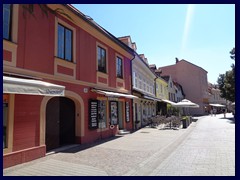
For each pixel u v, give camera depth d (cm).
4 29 709
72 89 1031
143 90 2338
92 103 1185
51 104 972
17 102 723
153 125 2230
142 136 1429
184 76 5647
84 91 1130
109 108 1426
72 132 1103
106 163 729
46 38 874
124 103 1681
